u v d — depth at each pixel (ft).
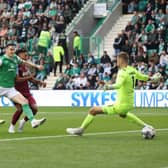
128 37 165.07
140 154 54.08
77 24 183.01
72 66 162.71
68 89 158.20
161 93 145.18
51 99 156.87
